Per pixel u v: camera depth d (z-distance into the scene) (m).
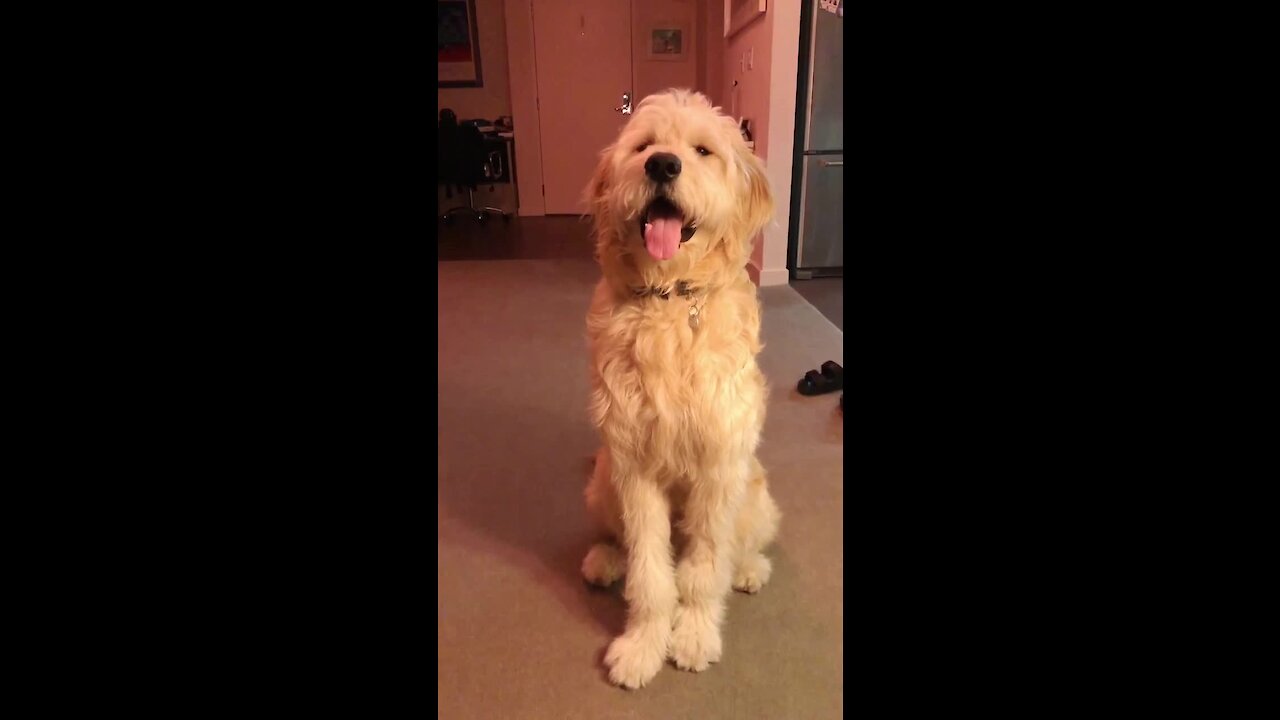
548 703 1.37
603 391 1.41
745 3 4.50
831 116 4.08
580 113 7.26
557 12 6.91
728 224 1.39
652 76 7.15
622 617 1.58
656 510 1.44
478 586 1.67
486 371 3.01
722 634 1.52
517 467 2.21
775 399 2.65
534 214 7.57
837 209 4.27
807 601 1.62
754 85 4.32
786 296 4.00
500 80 7.23
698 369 1.32
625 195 1.30
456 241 6.10
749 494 1.59
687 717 1.34
